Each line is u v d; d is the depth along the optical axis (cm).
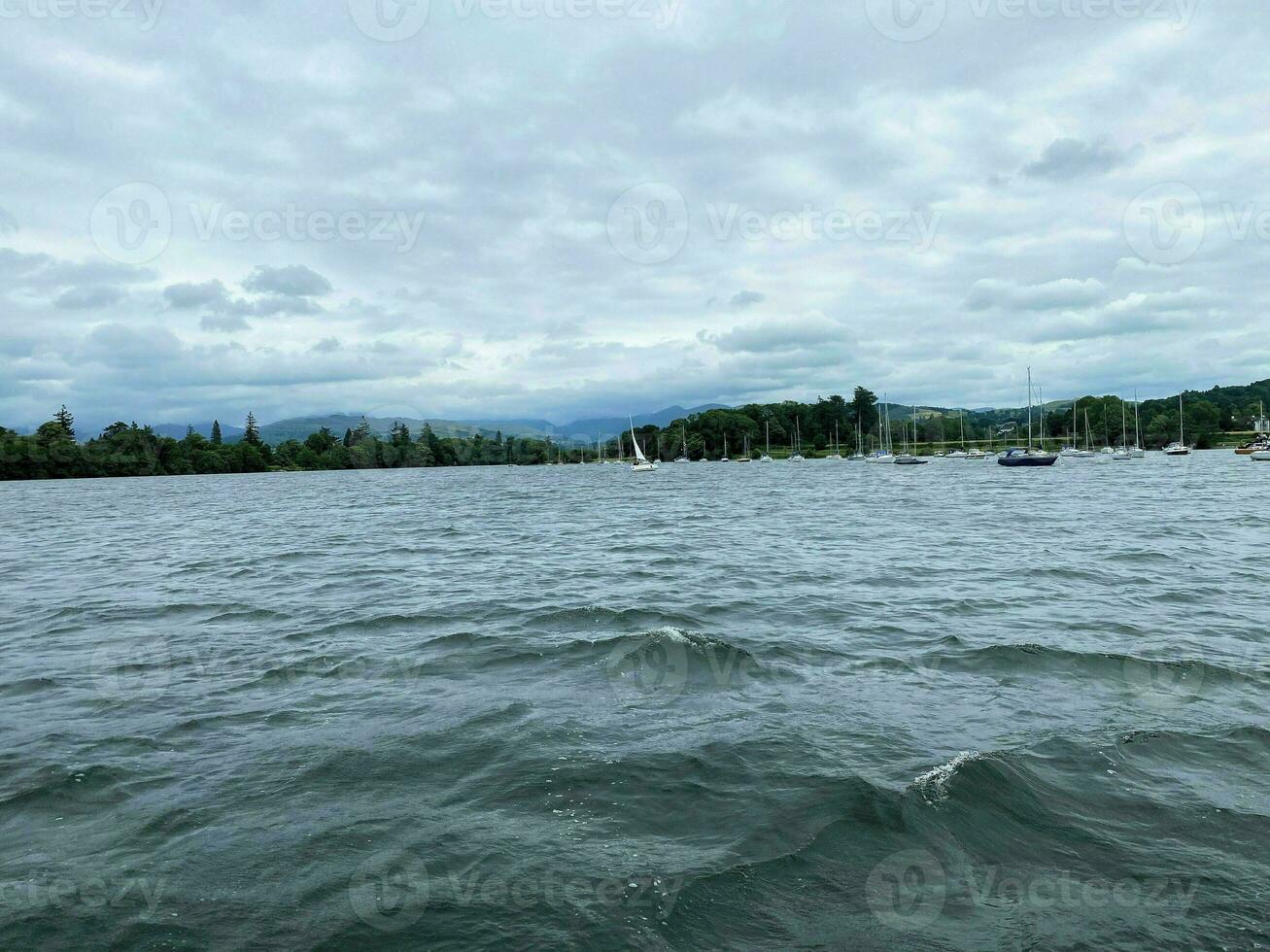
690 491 7319
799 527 3309
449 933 491
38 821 645
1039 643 1152
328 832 622
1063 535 2675
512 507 5306
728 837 604
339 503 6378
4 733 851
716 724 845
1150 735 779
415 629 1356
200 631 1370
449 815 648
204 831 625
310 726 862
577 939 483
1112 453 15338
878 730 816
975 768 697
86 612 1587
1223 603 1440
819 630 1284
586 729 837
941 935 482
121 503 6994
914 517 3659
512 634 1291
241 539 3266
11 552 2888
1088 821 616
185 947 477
